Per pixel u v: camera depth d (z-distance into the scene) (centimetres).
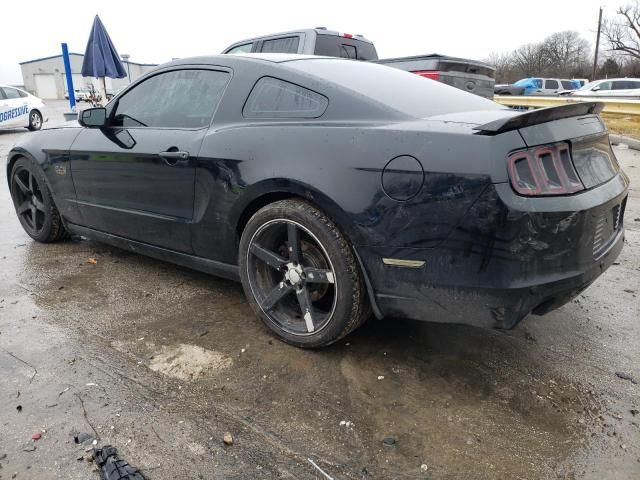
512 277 212
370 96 255
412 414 224
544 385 246
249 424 215
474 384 246
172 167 311
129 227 356
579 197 220
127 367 254
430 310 234
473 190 210
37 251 427
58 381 240
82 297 336
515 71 6022
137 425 212
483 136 212
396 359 266
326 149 245
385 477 189
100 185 365
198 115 314
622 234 274
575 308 330
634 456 201
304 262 268
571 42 5988
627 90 2156
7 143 1290
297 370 254
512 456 201
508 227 207
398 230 227
